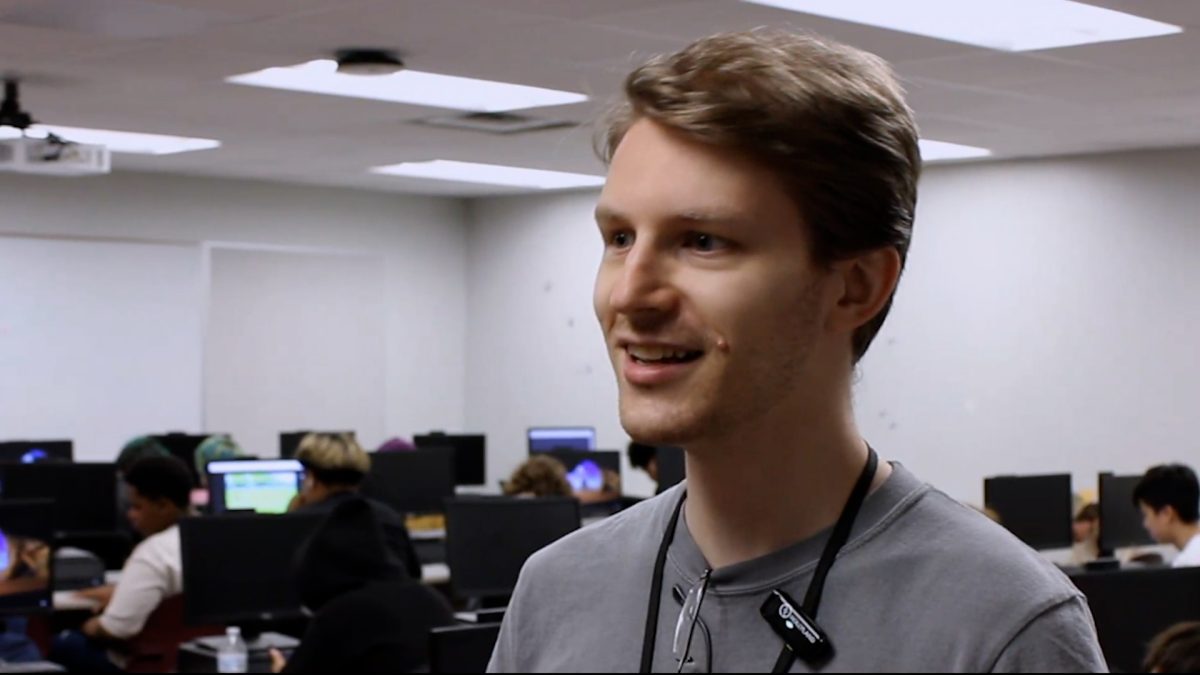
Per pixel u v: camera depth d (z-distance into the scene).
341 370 10.70
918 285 8.54
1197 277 7.47
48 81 6.29
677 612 0.83
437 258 11.26
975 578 0.76
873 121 0.76
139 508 5.44
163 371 9.73
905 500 0.80
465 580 5.60
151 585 5.23
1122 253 7.75
